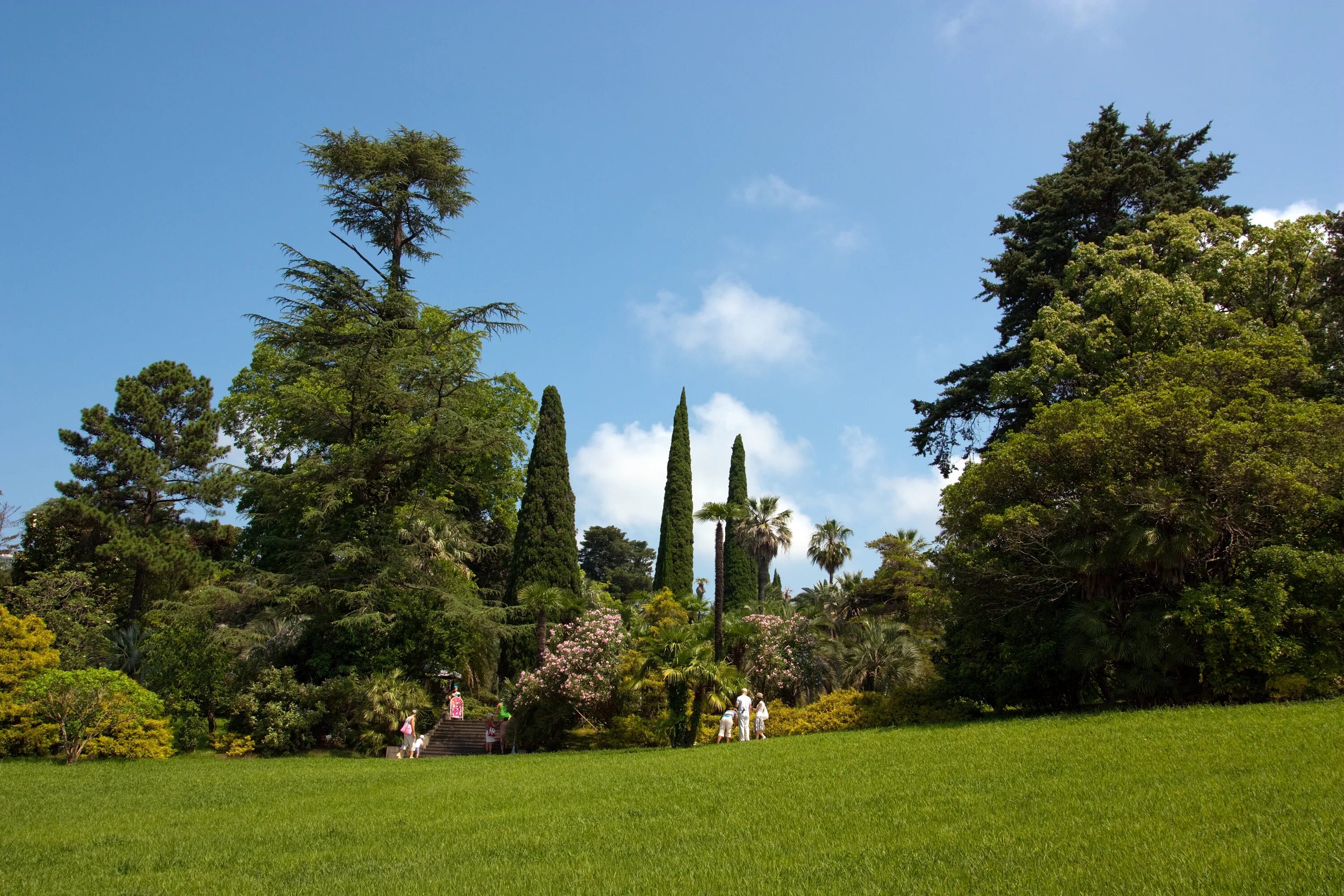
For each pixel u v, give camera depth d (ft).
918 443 111.86
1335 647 61.26
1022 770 42.09
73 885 29.50
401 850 33.63
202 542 132.05
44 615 101.04
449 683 123.54
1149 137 112.68
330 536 95.76
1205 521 62.95
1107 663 72.33
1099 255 93.25
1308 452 63.41
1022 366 100.99
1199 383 71.05
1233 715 53.31
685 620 110.63
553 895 25.81
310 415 95.96
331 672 91.15
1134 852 26.04
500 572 143.33
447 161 111.96
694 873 27.55
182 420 131.75
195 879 29.81
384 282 106.11
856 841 30.50
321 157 106.52
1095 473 69.87
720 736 79.97
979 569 74.23
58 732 75.20
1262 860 24.21
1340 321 83.25
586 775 54.08
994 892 23.44
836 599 159.22
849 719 85.40
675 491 152.76
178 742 84.23
